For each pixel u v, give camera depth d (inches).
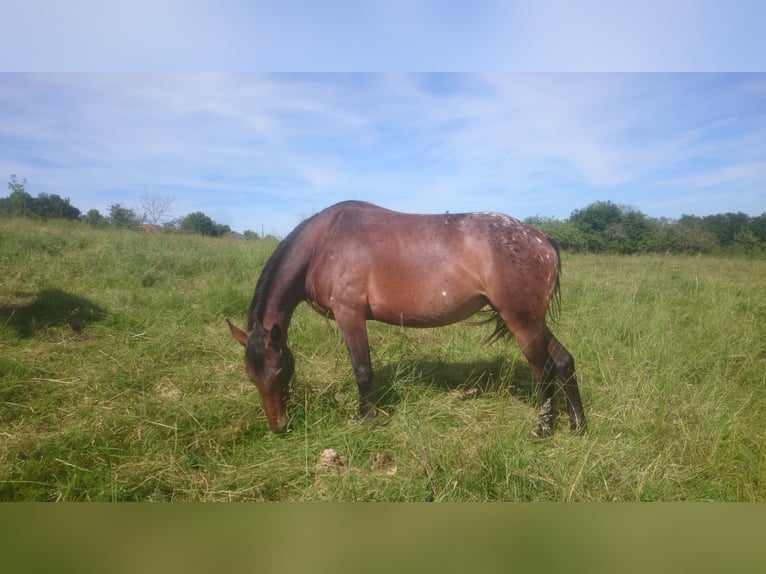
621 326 223.0
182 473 112.6
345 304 145.3
